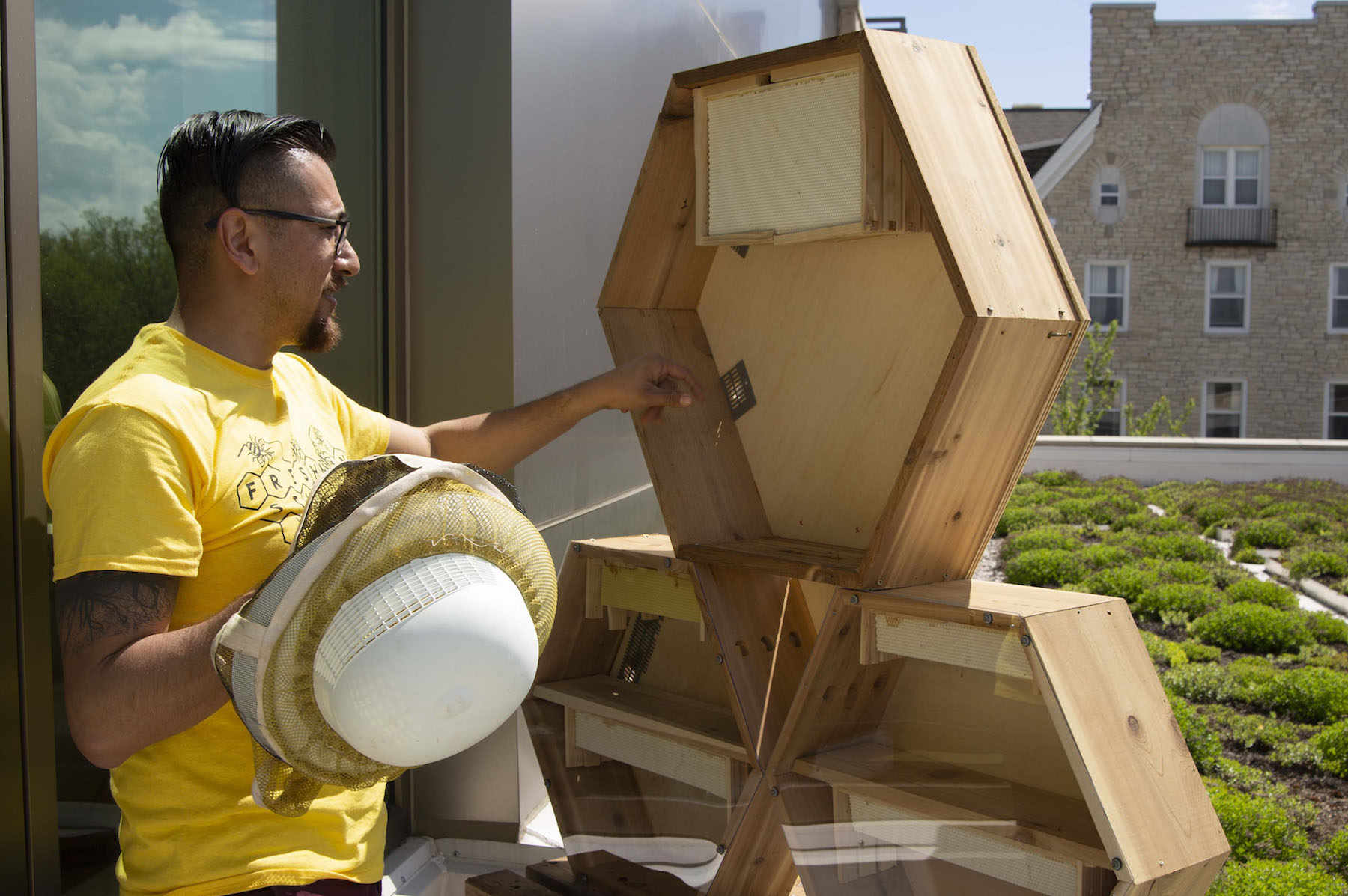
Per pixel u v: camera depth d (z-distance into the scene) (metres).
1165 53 24.14
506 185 2.66
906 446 1.92
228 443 1.39
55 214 1.83
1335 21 23.61
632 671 2.45
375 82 2.67
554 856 2.65
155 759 1.38
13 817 1.56
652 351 2.17
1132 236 24.38
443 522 1.25
